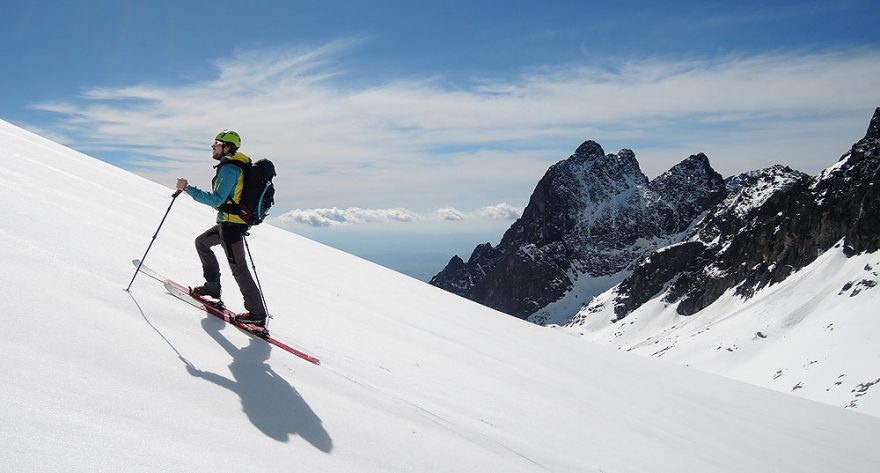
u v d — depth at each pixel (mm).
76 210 9156
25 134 17859
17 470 3010
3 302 4977
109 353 4965
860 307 156000
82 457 3379
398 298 15469
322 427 5434
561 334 23328
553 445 8344
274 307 9047
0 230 6707
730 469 10984
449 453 6184
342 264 18391
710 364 171750
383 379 7832
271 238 17578
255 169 6949
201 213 16234
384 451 5516
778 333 168000
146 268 7766
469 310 19703
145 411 4316
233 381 5516
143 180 19844
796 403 22234
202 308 7121
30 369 4184
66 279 6105
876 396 112750
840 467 14227
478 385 9711
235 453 4242
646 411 13562
